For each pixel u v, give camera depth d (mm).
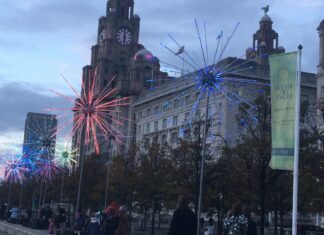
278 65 17359
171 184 44906
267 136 27109
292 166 16688
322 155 27719
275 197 31875
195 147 39062
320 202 31125
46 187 81688
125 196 54250
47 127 59594
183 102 85188
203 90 24547
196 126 49500
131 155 57156
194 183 39688
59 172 78438
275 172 26969
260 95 28141
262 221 26844
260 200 28312
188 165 40344
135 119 111875
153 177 47469
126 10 163125
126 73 138250
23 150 61594
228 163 32906
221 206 40719
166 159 47781
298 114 16766
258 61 79438
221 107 63562
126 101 119812
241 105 27031
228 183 35625
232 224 14352
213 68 24328
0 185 131875
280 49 117188
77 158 79438
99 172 73375
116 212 21266
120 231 20078
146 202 49594
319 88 60969
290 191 30922
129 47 159375
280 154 16922
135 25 161625
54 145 60969
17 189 106312
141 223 60875
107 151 78938
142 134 104062
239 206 14664
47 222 43219
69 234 30188
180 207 13062
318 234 40375
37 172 72000
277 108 17234
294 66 17062
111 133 65438
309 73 83250
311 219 61375
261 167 27141
